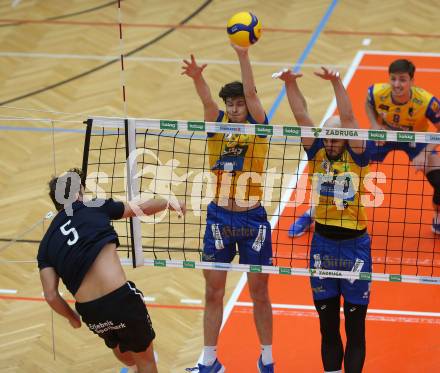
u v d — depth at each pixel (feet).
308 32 76.43
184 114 64.34
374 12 79.92
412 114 49.75
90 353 42.98
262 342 40.22
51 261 34.81
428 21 78.07
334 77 37.11
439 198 50.67
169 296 47.21
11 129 63.16
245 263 39.55
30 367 41.88
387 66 70.59
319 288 37.99
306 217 51.75
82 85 69.05
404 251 50.62
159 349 42.93
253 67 71.00
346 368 37.06
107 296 34.27
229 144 38.88
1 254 50.60
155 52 73.77
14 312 46.14
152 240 51.26
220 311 39.83
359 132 36.76
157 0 83.87
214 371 39.93
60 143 61.31
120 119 38.27
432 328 44.16
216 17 79.71
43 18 80.59
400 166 58.03
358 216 37.81
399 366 41.32
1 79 70.28
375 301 46.52
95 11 81.56
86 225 34.86
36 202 55.31
